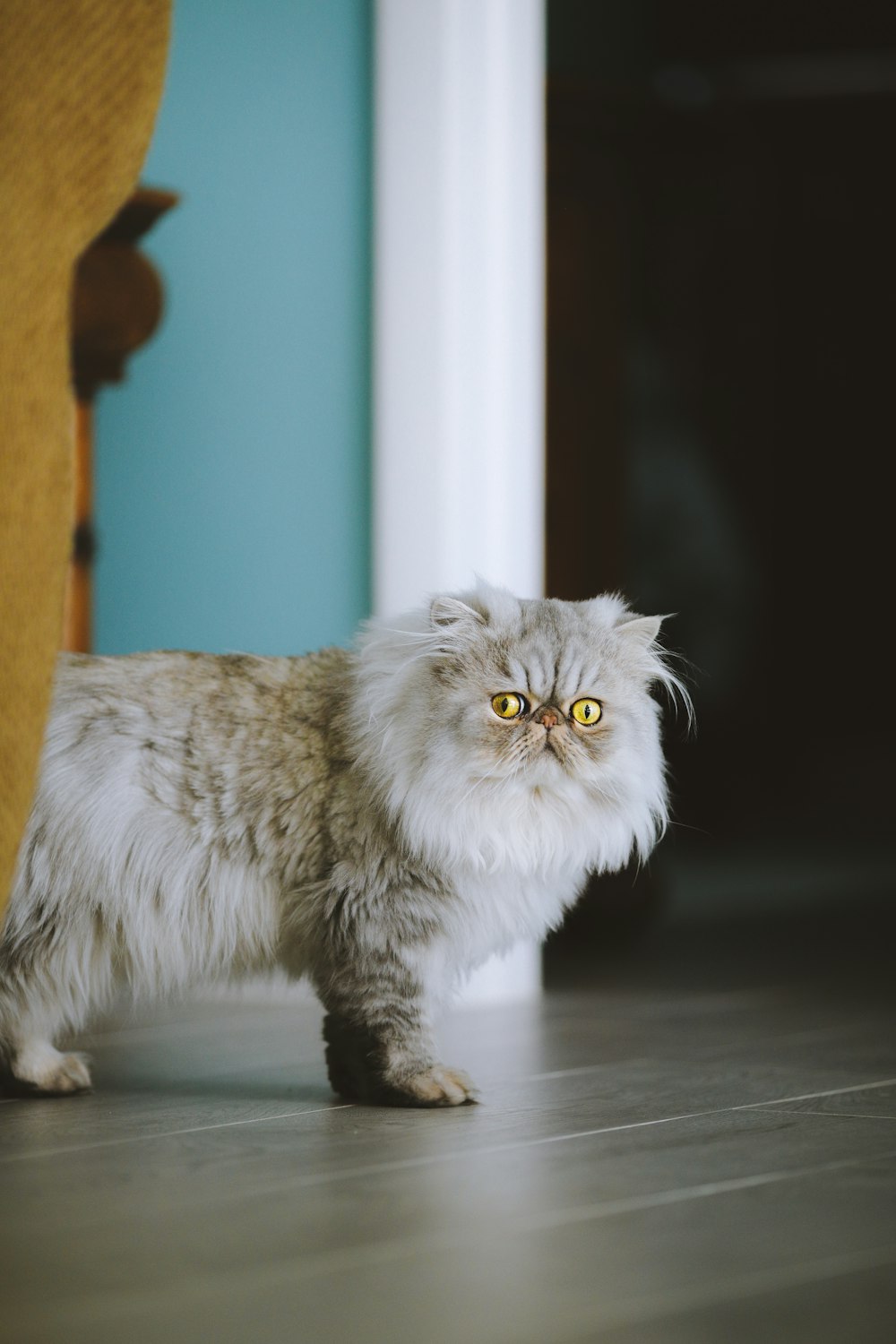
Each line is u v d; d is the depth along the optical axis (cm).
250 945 206
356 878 200
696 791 775
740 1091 207
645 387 746
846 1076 219
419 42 316
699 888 540
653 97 613
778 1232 132
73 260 106
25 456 104
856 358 828
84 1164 162
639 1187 149
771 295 795
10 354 104
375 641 210
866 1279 119
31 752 106
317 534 327
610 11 575
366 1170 158
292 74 324
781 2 621
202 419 320
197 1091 212
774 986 329
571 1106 197
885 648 866
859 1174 155
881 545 863
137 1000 212
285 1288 117
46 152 104
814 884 551
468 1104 198
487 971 311
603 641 215
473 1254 126
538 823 205
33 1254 126
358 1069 203
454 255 315
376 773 199
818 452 830
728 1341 105
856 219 800
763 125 743
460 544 316
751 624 819
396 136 319
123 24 105
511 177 319
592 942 400
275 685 209
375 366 326
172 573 319
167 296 317
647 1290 116
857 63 683
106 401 313
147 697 204
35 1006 202
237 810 202
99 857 196
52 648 107
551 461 498
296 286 325
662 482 762
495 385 317
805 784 840
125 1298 115
